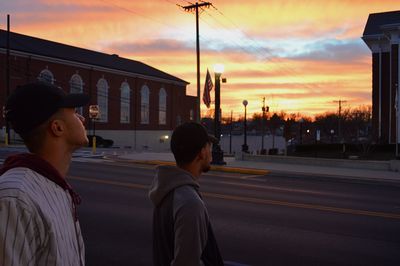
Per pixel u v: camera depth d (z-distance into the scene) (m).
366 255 6.62
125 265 5.92
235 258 6.30
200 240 2.34
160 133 64.81
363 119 103.62
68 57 48.84
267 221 8.90
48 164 1.73
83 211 9.52
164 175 2.55
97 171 18.20
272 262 6.16
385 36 44.88
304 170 20.30
